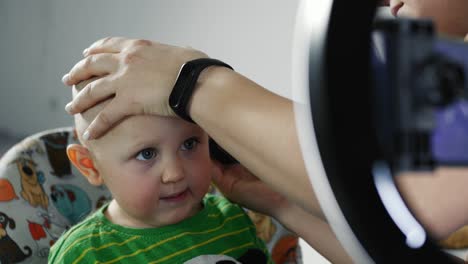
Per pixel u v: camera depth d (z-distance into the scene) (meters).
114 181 0.87
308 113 0.26
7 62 3.38
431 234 0.31
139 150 0.84
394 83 0.24
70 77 0.76
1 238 1.03
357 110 0.25
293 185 0.50
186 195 0.88
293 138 0.48
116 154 0.85
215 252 0.90
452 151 0.24
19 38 3.30
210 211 0.95
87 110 0.83
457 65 0.24
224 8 2.29
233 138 0.55
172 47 0.71
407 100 0.24
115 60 0.72
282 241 1.15
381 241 0.27
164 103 0.67
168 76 0.68
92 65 0.73
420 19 0.24
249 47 2.21
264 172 0.52
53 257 0.91
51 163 1.15
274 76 2.12
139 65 0.70
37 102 3.26
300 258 1.17
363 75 0.25
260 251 0.95
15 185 1.08
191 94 0.60
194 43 2.45
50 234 1.08
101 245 0.89
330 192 0.27
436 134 0.24
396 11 0.62
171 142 0.84
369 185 0.26
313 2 0.27
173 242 0.89
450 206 0.34
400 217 0.28
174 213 0.88
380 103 0.25
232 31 2.27
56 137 1.18
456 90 0.24
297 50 0.27
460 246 0.95
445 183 0.34
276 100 0.53
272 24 2.10
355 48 0.25
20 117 3.36
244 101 0.54
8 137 3.36
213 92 0.58
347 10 0.25
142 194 0.86
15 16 3.30
